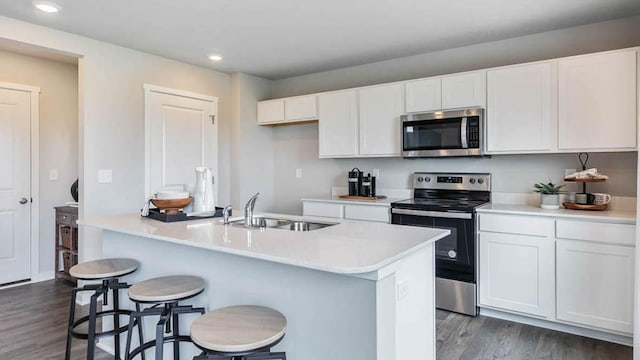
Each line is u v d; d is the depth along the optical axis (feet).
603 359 8.02
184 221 8.23
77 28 10.54
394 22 10.12
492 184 11.68
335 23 10.22
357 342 5.07
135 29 10.62
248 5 9.13
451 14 9.62
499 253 9.84
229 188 15.43
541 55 10.91
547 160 10.82
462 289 10.33
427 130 11.56
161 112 13.17
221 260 6.64
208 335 4.76
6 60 12.92
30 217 13.58
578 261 8.82
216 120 14.96
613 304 8.46
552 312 9.18
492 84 10.60
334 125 13.62
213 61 13.70
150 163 12.83
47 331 9.55
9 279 13.20
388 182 13.65
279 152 16.46
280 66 14.35
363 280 5.00
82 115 11.27
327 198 13.62
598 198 9.52
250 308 5.67
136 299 5.95
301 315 5.65
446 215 10.45
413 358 6.04
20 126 13.30
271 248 5.50
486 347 8.57
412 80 11.91
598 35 10.15
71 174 14.62
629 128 8.82
